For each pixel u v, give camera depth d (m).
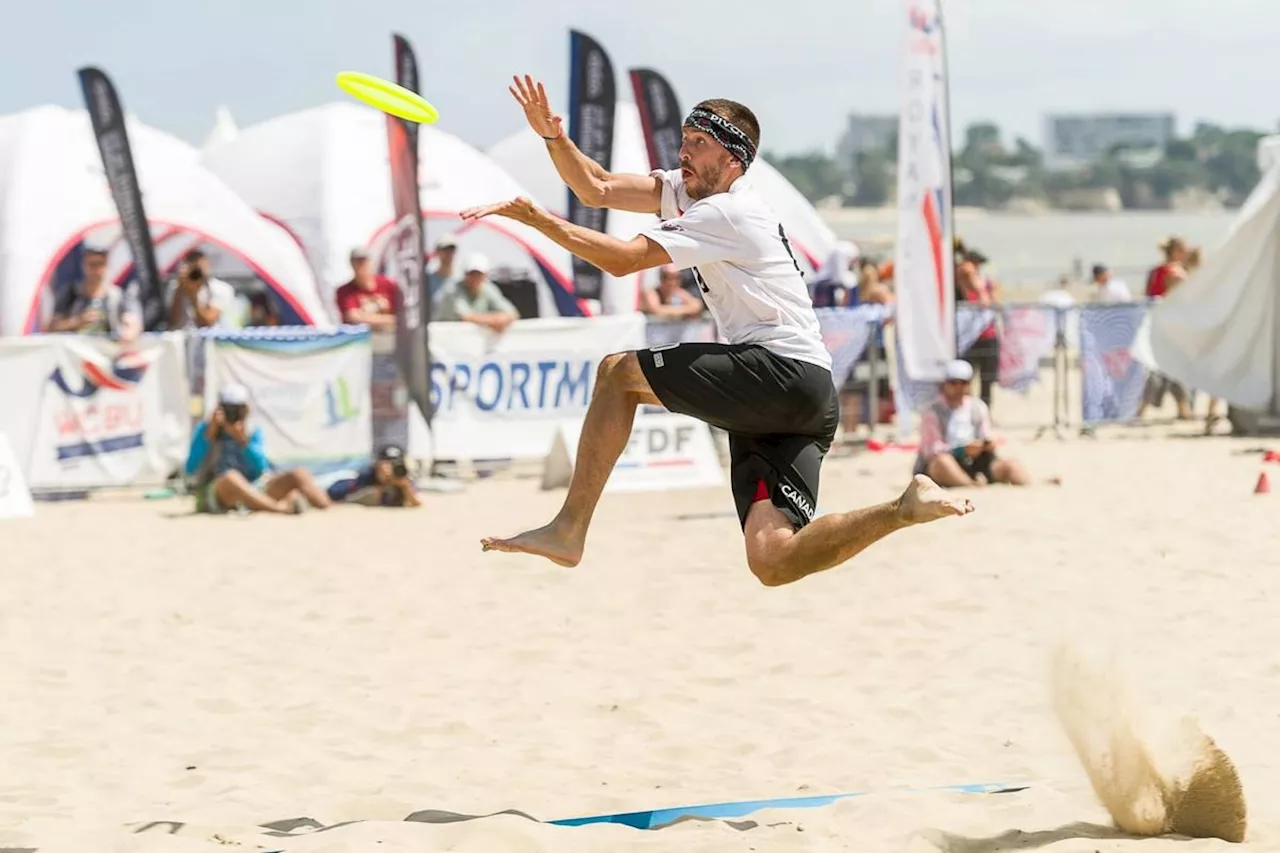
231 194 25.89
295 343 18.92
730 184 6.54
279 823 6.86
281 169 28.42
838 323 22.36
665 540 14.91
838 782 7.41
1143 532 14.38
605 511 16.97
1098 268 32.56
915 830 6.39
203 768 7.90
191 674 10.07
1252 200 22.61
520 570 13.59
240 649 10.79
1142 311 23.20
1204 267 22.78
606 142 22.06
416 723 8.70
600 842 6.34
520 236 28.44
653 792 7.32
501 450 20.11
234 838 6.57
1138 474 18.66
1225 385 22.83
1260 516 15.09
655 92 22.27
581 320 20.42
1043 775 7.44
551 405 20.34
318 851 6.20
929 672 9.55
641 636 10.87
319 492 17.92
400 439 19.59
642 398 6.57
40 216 24.00
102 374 18.66
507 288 28.38
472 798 7.26
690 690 9.34
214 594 12.84
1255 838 6.32
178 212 24.98
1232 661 9.48
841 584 12.41
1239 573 12.27
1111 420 23.23
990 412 26.27
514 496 18.64
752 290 6.41
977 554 13.49
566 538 6.46
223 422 17.70
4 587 13.30
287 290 25.53
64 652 10.79
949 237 17.64
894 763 7.71
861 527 6.09
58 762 8.05
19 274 23.53
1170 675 9.20
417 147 18.67
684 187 6.67
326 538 15.73
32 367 18.48
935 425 17.92
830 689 9.25
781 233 6.55
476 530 16.00
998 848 6.22
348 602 12.38
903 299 17.83
